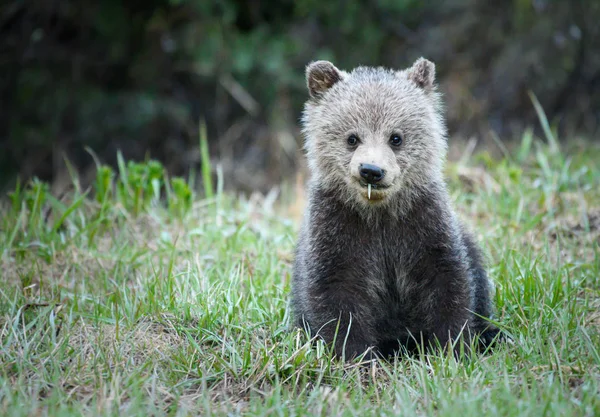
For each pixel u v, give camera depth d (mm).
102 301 10570
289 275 11695
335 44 22891
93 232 12414
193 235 12898
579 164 15641
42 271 11383
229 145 22766
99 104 22766
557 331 9234
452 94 22797
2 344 9133
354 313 9531
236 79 22266
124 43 23172
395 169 9305
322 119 10000
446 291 9523
